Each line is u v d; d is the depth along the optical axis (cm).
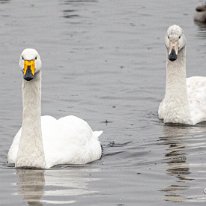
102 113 2105
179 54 2080
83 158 1716
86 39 2870
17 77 2417
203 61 2578
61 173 1620
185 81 2077
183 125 2053
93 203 1420
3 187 1523
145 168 1648
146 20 3170
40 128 1658
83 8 3419
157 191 1485
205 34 2962
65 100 2209
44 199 1446
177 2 3531
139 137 1909
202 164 1667
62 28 3039
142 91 2294
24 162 1653
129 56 2645
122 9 3388
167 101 2075
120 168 1656
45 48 2752
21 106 2148
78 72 2467
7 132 1941
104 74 2448
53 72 2470
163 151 1781
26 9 3388
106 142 1873
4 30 2998
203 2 3466
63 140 1734
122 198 1445
